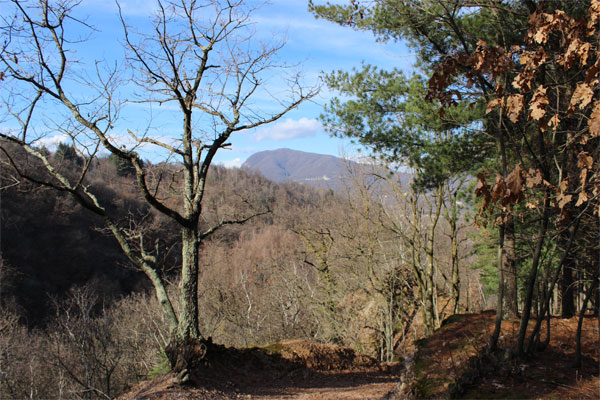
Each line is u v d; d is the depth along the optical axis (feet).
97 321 61.36
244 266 101.76
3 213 108.27
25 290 108.06
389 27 33.01
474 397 16.90
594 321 25.40
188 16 30.89
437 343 25.52
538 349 20.62
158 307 71.36
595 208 17.90
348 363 40.42
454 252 50.16
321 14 34.50
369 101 37.40
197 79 32.68
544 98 16.21
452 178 42.50
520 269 41.55
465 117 30.86
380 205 60.08
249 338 72.59
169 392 26.27
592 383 16.61
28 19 26.78
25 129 27.81
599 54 15.72
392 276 64.85
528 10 25.43
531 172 16.90
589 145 20.51
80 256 125.70
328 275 69.36
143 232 34.35
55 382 63.46
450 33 32.81
